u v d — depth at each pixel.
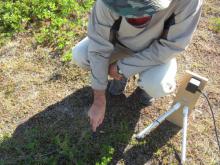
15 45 1.98
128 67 1.48
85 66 1.68
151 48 1.44
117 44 1.52
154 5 1.04
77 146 1.59
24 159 1.54
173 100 1.72
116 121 1.71
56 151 1.57
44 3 2.12
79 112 1.73
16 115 1.70
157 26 1.34
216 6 2.30
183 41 1.36
